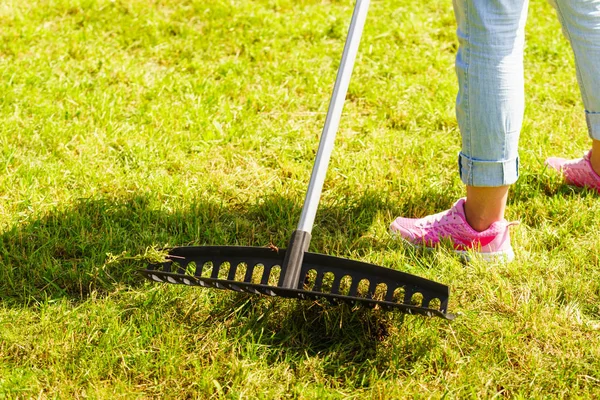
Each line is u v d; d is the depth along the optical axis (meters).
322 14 4.69
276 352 2.10
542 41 4.32
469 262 2.48
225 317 2.21
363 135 3.42
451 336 2.14
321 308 2.21
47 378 1.98
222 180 3.03
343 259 2.07
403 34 4.39
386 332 2.17
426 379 2.00
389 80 3.93
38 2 4.71
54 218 2.70
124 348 2.09
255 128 3.46
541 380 1.97
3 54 4.11
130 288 2.34
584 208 2.76
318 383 1.98
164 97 3.71
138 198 2.85
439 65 4.09
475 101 2.22
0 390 1.93
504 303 2.26
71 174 3.02
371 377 1.99
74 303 2.31
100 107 3.55
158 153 3.22
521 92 2.24
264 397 1.93
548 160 3.05
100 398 1.92
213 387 1.96
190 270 2.43
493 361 2.03
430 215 2.63
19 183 2.93
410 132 3.47
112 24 4.49
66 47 4.18
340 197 2.93
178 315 2.22
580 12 2.51
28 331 2.16
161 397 1.96
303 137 3.40
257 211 2.83
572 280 2.36
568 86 3.84
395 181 3.00
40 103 3.59
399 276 2.02
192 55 4.20
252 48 4.25
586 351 2.06
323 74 3.99
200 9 4.67
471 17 2.15
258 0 4.87
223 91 3.80
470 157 2.34
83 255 2.55
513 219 2.74
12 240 2.59
